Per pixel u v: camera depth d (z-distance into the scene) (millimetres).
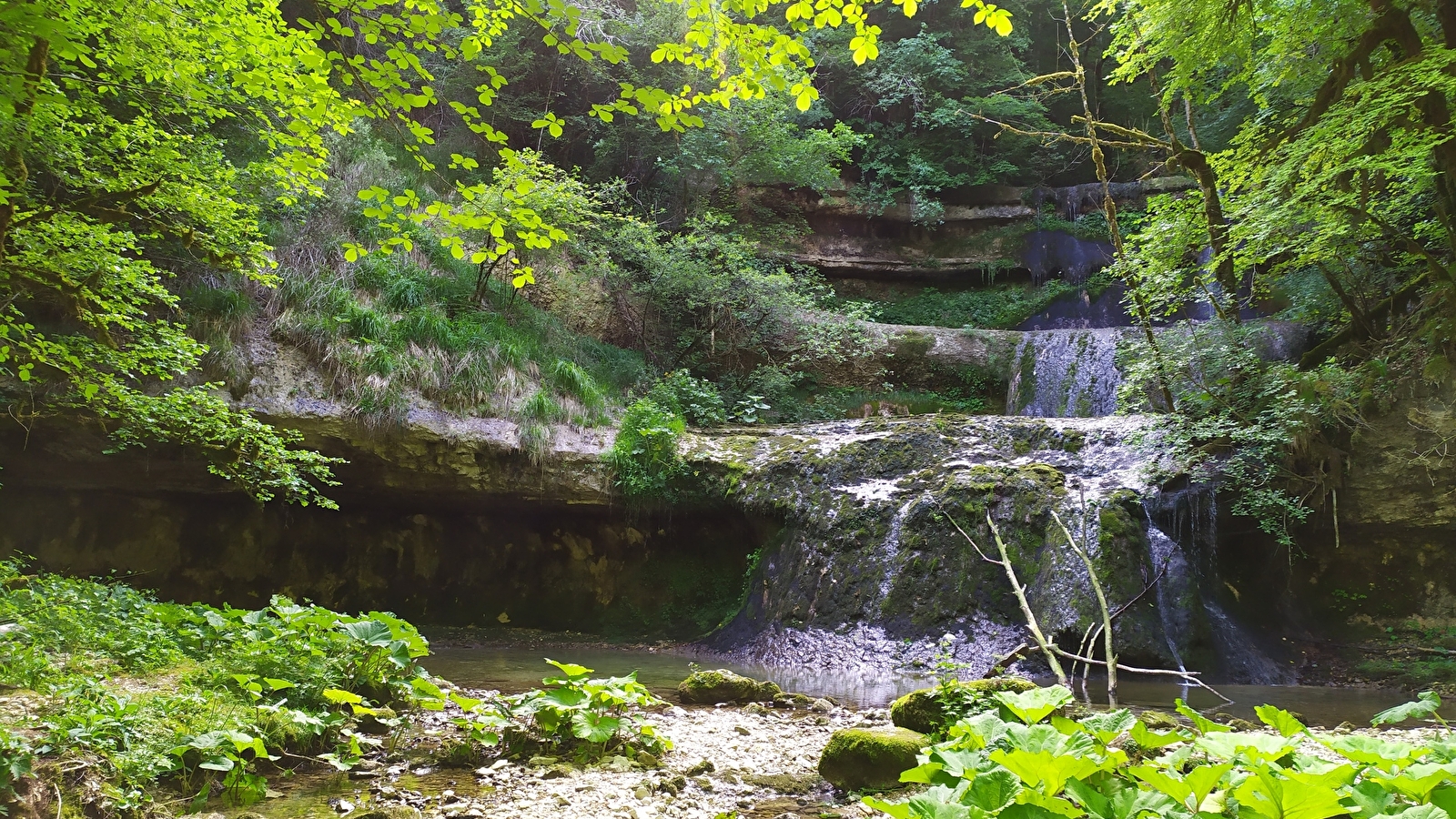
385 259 13133
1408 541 11180
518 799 4188
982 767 2064
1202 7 11742
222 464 9586
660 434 12344
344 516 12250
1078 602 9570
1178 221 11992
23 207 6953
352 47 14125
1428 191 11930
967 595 10195
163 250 10719
